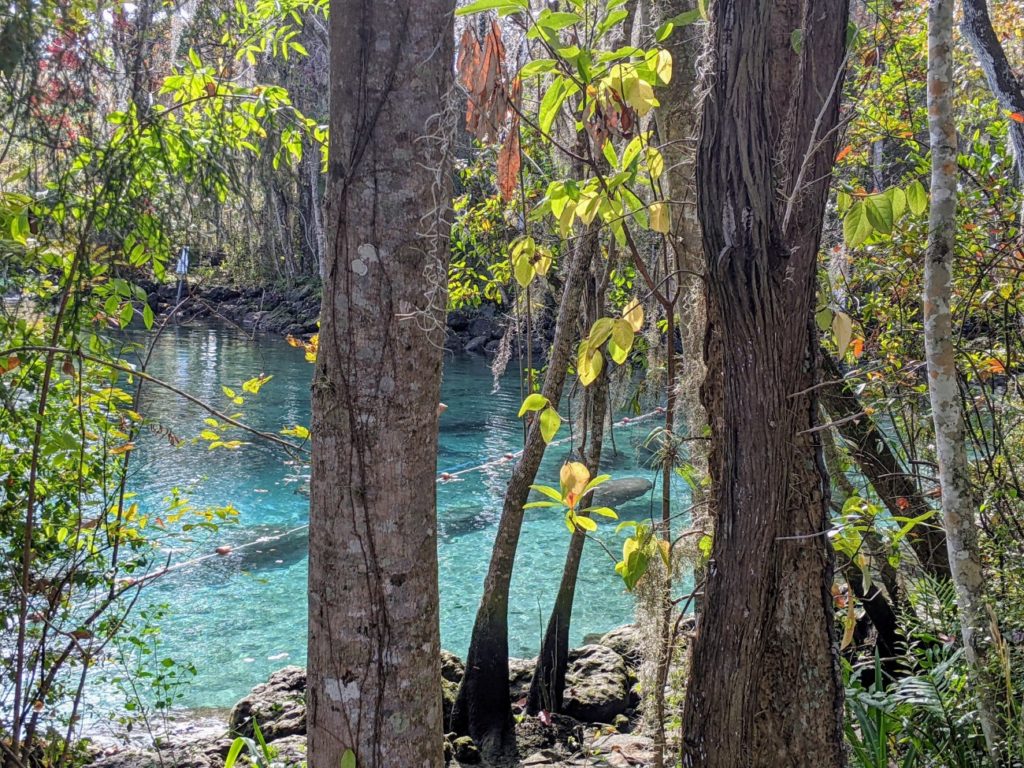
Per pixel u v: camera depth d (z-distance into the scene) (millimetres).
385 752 2211
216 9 3398
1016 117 4332
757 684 2359
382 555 2186
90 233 2895
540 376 6754
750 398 2221
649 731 4211
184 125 3229
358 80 2082
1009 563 3336
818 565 2445
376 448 2160
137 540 3705
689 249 3504
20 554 3217
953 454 2857
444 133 2158
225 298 30016
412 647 2232
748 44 2145
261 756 4410
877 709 3111
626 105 2930
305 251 29969
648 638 3768
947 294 2879
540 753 4664
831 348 4535
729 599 2303
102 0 2615
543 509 9758
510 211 6324
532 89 5488
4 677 3285
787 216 2154
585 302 5516
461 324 25609
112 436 3559
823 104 2184
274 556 8016
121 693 5277
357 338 2143
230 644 6324
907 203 2738
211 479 10195
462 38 2793
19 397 3090
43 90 2510
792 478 2375
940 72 2891
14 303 2943
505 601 4809
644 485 10227
